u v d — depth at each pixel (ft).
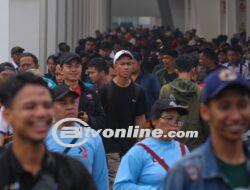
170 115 47.21
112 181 64.85
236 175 28.25
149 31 346.74
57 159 30.89
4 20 97.19
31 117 29.91
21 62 82.17
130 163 47.14
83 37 264.31
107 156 66.08
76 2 227.61
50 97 30.73
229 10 264.31
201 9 315.37
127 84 68.28
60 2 176.55
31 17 138.82
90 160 45.52
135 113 68.44
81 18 253.65
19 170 29.94
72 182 30.53
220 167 28.27
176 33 263.90
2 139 54.49
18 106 30.04
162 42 176.45
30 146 30.12
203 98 28.78
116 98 67.72
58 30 174.70
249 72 116.26
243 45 204.74
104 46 138.51
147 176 46.88
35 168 30.30
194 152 28.63
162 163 46.83
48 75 102.01
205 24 315.78
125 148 66.59
